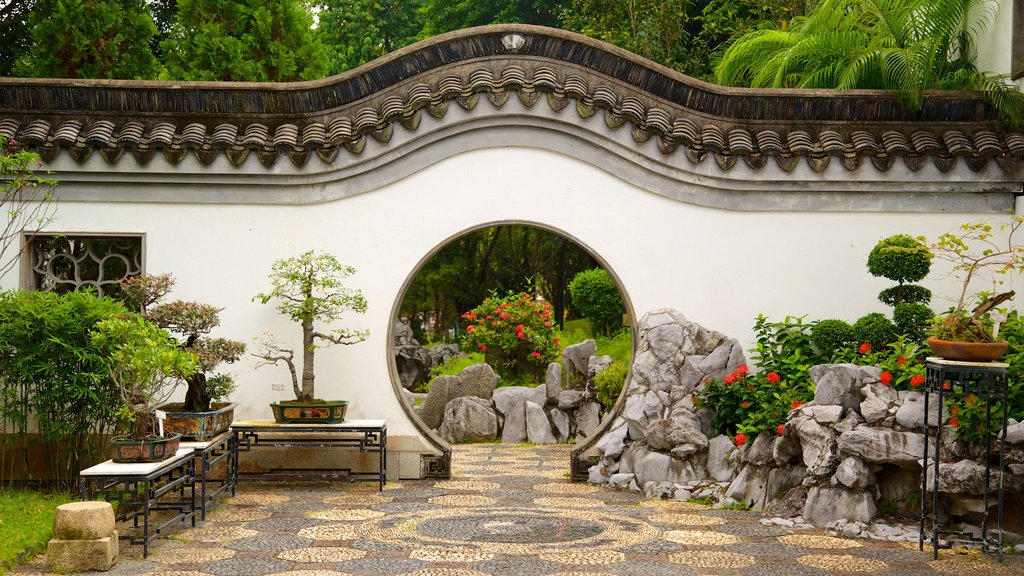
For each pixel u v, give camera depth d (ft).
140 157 24.38
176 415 20.74
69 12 39.55
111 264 25.70
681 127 25.21
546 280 64.59
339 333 25.39
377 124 24.85
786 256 25.72
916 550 17.85
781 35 31.78
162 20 55.06
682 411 23.97
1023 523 18.67
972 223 25.50
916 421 19.42
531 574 16.30
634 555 17.54
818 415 20.49
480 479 25.71
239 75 41.19
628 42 45.24
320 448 25.12
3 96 24.66
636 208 25.62
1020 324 21.62
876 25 29.30
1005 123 25.35
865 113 25.58
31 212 24.88
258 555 17.46
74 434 22.21
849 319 25.67
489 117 25.14
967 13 27.81
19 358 21.20
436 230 25.40
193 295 25.20
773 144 24.99
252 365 25.23
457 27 65.16
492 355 46.47
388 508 21.63
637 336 25.62
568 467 28.22
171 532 19.24
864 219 25.67
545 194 25.49
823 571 16.53
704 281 25.66
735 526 19.76
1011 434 18.51
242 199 25.23
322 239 25.39
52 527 18.11
